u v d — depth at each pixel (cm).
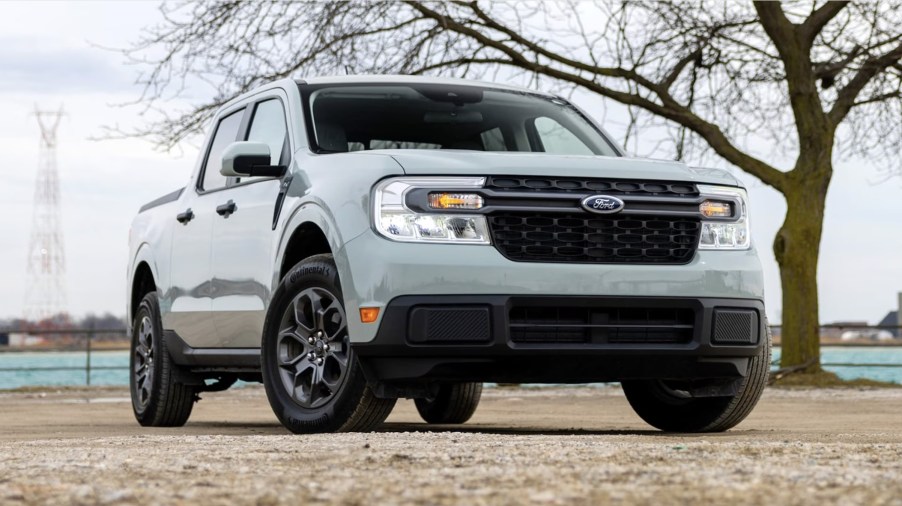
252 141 716
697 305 579
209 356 725
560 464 338
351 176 580
